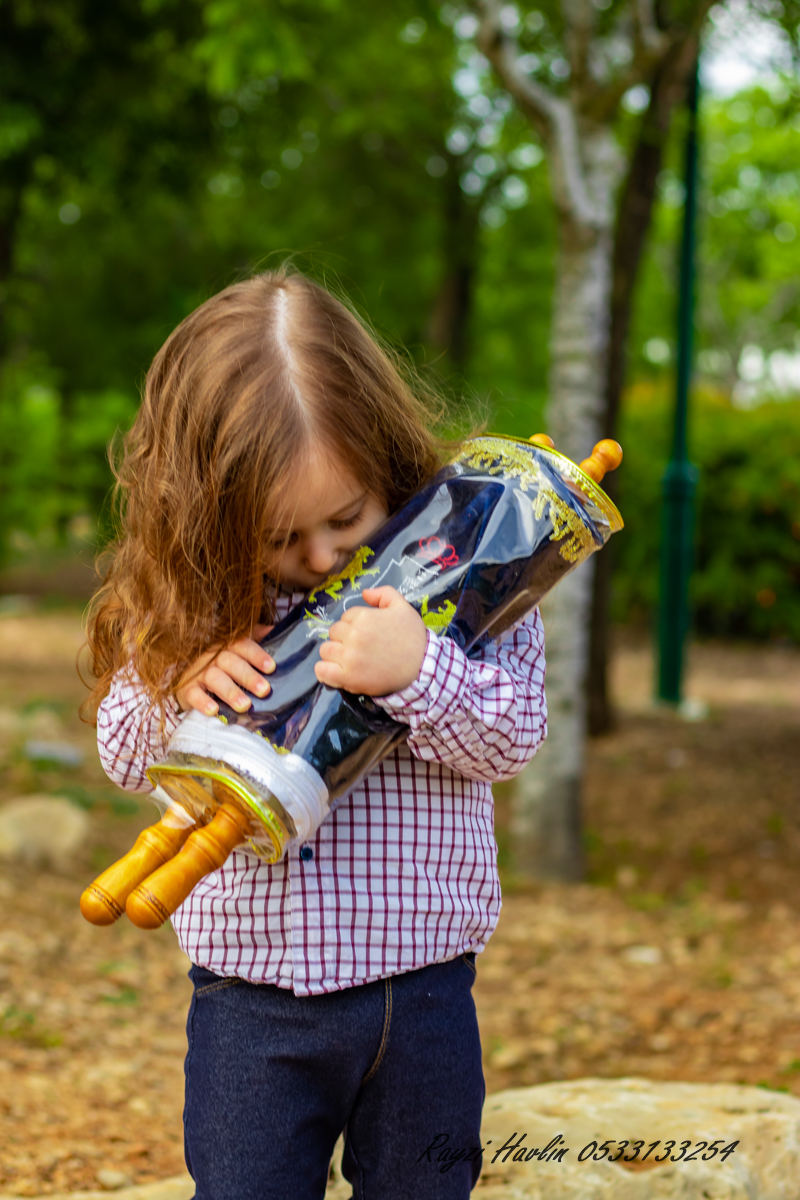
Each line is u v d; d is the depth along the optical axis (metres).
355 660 1.32
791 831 6.12
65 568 18.19
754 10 5.42
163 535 1.42
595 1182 2.09
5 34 8.74
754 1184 2.19
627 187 7.67
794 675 11.14
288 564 1.45
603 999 4.06
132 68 9.12
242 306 1.46
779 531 12.79
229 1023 1.46
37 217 13.45
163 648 1.41
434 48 10.30
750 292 23.95
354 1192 1.55
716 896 5.32
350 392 1.42
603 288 5.18
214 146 10.04
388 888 1.44
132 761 1.58
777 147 17.31
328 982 1.41
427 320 14.38
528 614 1.52
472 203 12.69
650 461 13.08
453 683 1.34
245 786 1.27
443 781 1.51
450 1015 1.48
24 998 3.56
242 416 1.37
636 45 4.84
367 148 12.54
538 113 5.02
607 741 7.93
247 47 6.04
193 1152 1.48
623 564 13.30
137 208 11.02
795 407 13.09
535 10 6.24
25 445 15.91
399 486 1.50
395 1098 1.46
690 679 10.72
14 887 4.59
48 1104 2.80
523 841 5.53
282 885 1.43
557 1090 2.56
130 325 16.53
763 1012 3.88
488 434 1.56
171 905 1.26
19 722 7.52
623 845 6.07
